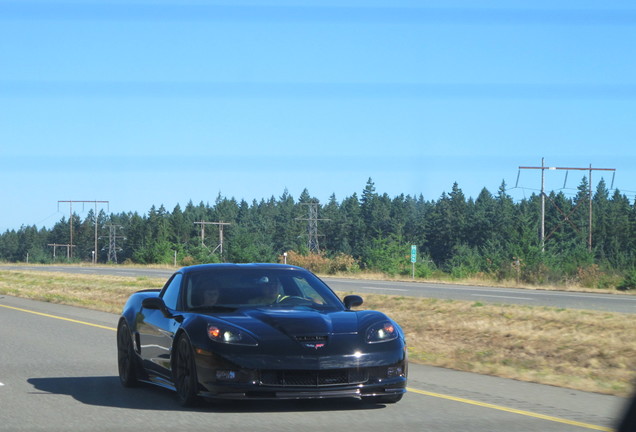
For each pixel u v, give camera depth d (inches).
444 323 800.3
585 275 1820.9
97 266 3821.4
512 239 2111.2
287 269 428.8
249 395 344.8
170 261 4097.0
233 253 3243.1
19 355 597.6
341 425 333.7
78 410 372.5
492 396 411.8
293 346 350.0
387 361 357.7
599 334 675.4
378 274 2356.1
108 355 598.2
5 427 332.8
